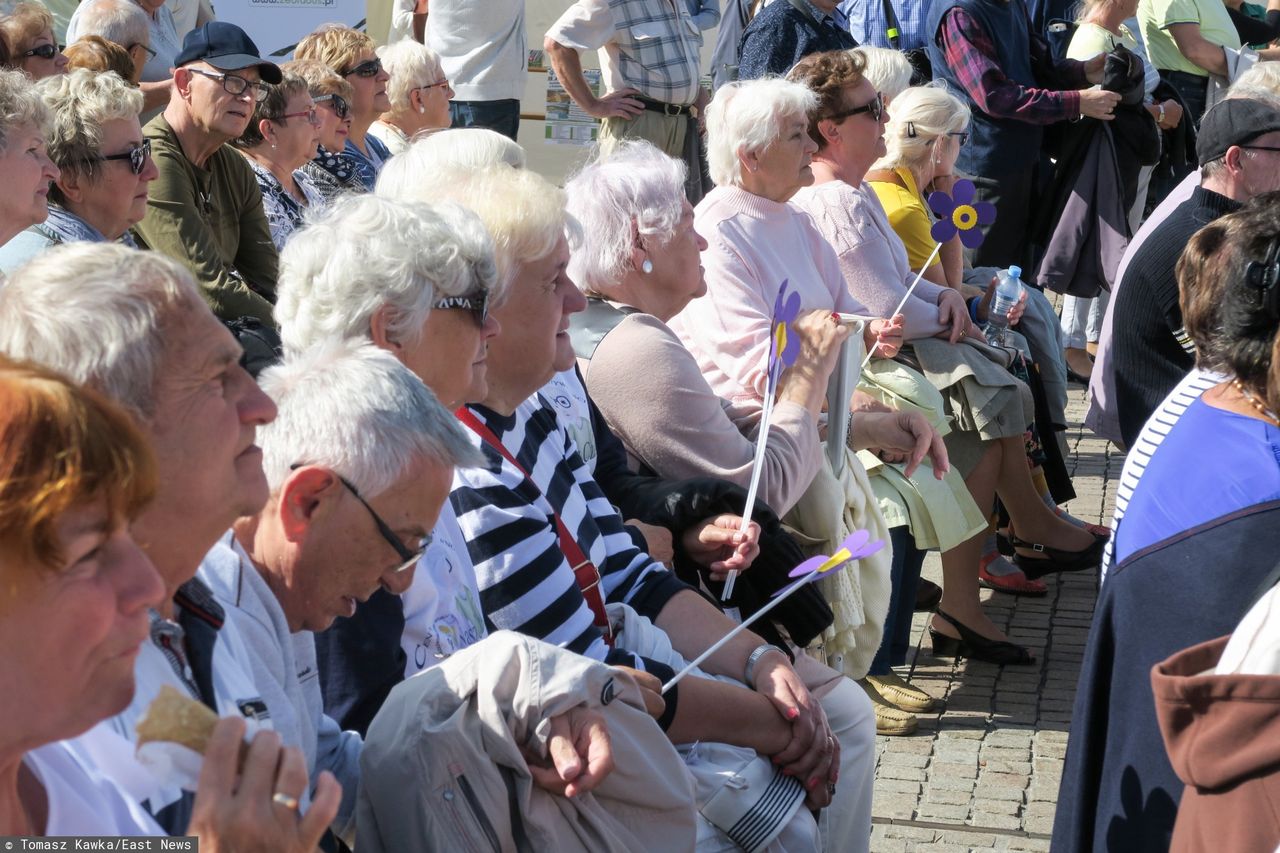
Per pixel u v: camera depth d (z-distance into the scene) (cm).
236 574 168
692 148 743
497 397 248
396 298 209
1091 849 229
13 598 104
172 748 123
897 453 376
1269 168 356
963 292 493
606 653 234
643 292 316
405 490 175
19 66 429
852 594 332
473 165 275
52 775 124
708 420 304
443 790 176
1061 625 458
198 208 418
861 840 280
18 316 138
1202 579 209
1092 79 640
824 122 428
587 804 188
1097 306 678
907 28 711
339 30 516
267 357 245
